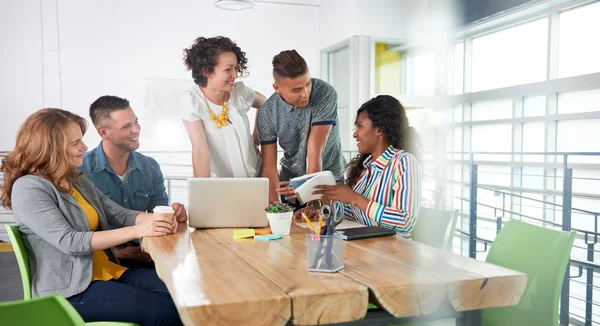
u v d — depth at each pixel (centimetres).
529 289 131
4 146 533
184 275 119
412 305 108
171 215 183
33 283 168
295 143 268
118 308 163
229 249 153
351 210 219
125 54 576
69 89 559
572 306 115
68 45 553
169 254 146
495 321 128
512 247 144
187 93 253
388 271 120
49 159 173
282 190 210
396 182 186
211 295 101
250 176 271
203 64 246
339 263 122
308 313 101
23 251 166
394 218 180
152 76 588
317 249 121
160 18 585
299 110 255
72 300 167
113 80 571
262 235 175
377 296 104
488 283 111
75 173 189
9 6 532
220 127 255
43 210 166
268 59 636
